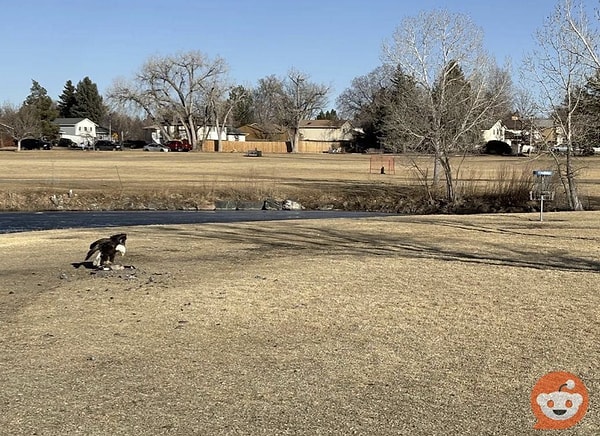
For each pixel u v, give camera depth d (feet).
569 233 61.93
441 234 61.82
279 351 24.93
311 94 389.19
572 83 95.71
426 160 142.61
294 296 34.09
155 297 34.04
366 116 376.68
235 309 31.37
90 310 31.42
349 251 50.90
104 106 463.42
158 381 21.67
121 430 17.74
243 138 440.04
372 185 143.23
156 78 359.05
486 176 148.87
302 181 152.25
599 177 157.69
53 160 227.61
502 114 126.62
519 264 44.04
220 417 18.62
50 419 18.51
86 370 22.81
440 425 18.04
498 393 20.48
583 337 26.43
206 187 134.31
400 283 37.40
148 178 154.30
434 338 26.50
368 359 23.91
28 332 27.73
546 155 105.50
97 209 119.24
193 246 54.29
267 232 64.28
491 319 29.30
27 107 349.61
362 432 17.56
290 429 17.76
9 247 54.75
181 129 403.95
